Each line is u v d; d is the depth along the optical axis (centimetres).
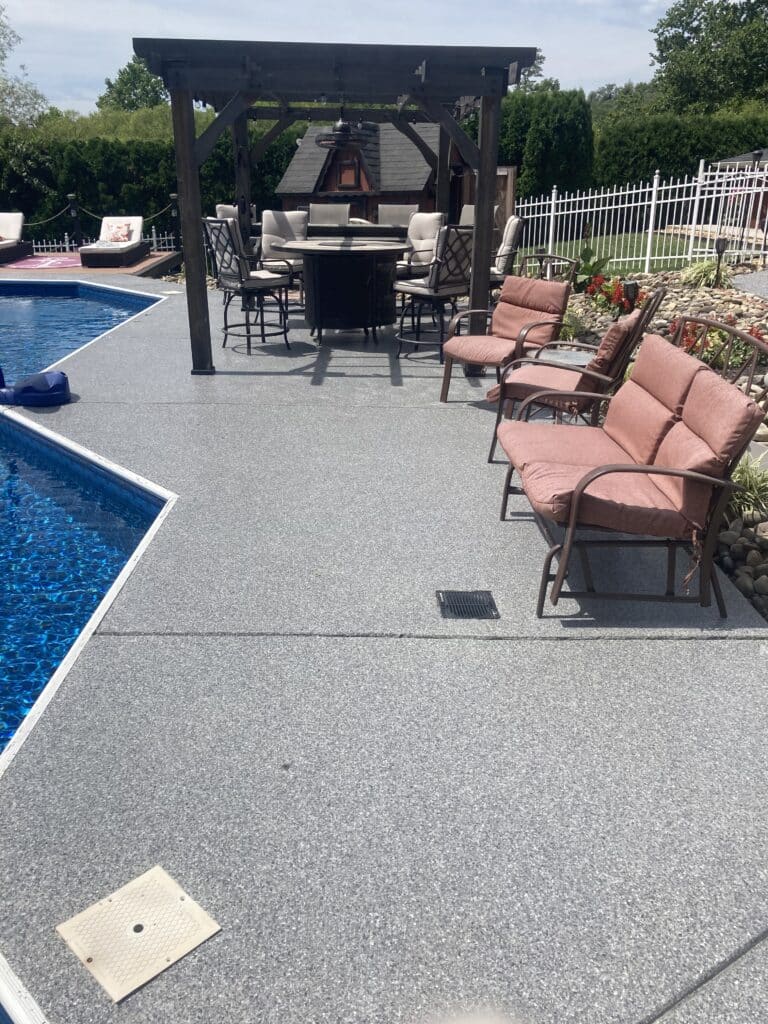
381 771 258
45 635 394
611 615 355
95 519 524
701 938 202
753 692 302
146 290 1364
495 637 337
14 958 196
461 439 598
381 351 902
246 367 819
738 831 236
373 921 206
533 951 199
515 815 241
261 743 271
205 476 519
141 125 3066
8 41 3048
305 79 713
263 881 217
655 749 270
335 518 455
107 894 213
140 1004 185
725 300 981
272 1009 184
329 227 1097
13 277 1519
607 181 2377
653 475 377
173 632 338
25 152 2005
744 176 1307
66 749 267
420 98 723
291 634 337
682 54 4903
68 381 736
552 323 595
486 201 747
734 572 398
